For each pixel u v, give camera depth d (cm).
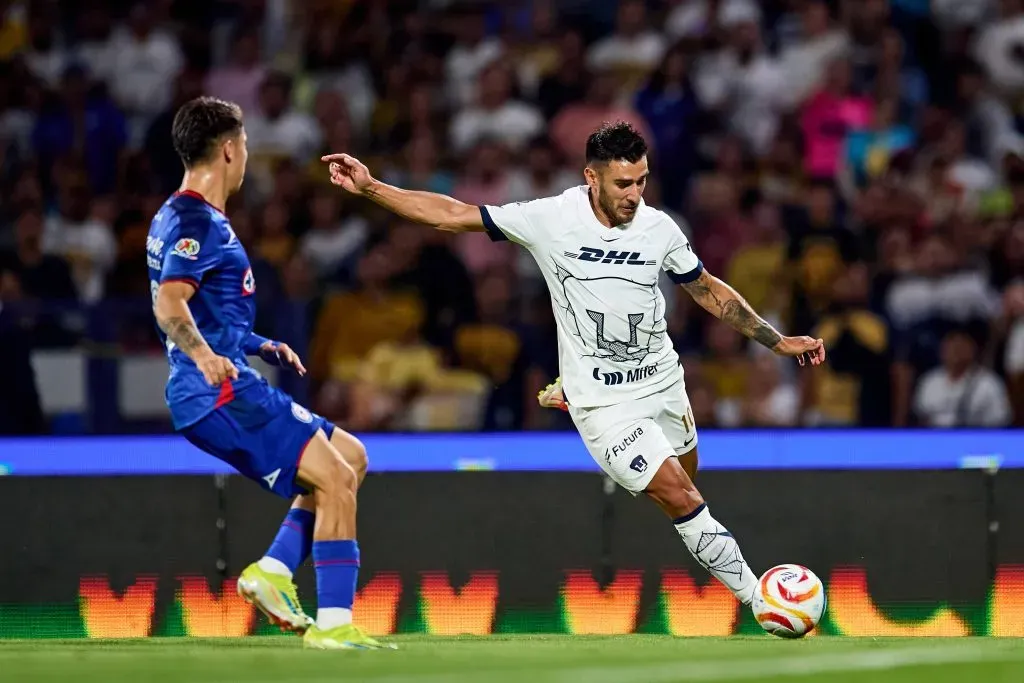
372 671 1548
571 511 2517
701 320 3731
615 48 4650
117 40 4706
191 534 2530
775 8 4753
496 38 4725
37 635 2514
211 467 2994
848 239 3884
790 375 3547
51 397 3162
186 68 4719
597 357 2025
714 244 3991
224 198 1894
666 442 2017
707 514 2000
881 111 4484
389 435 3022
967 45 4734
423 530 2514
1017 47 4709
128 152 4291
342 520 1880
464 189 4234
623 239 1997
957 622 2498
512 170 4269
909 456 3011
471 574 2512
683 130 4322
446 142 4472
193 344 1769
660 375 2052
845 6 4681
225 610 2517
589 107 4397
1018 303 3631
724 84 4572
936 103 4672
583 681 1449
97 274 4084
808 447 3006
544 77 4531
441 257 3694
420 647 1916
